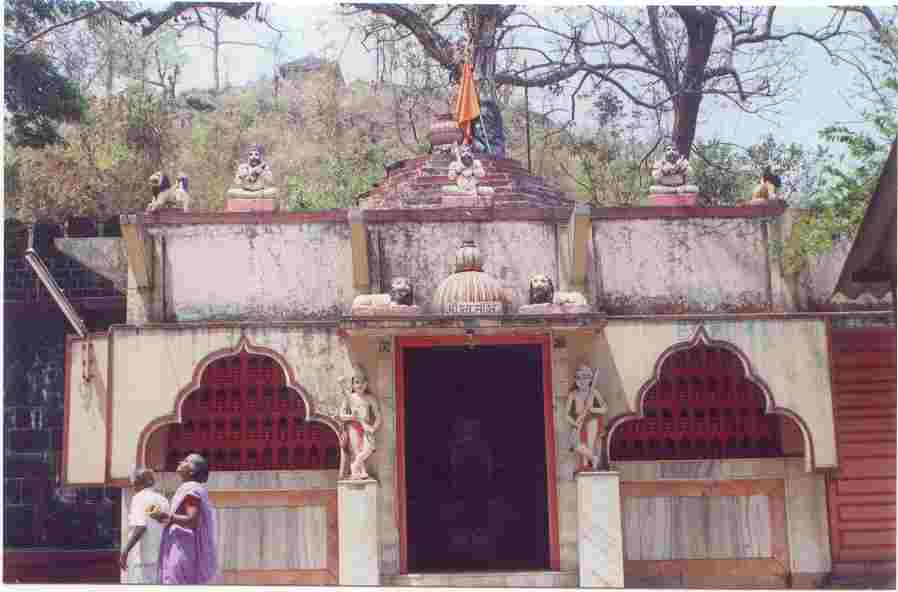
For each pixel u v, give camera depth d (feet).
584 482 34.65
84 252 43.16
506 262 37.86
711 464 36.99
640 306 38.06
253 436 37.01
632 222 38.55
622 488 36.96
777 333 36.40
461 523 41.81
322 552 36.32
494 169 43.96
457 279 35.19
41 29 59.57
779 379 36.14
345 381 35.19
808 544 36.50
